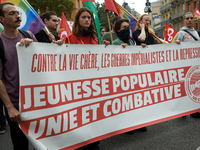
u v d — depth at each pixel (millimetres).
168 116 3426
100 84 2797
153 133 3545
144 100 3207
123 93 3004
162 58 3410
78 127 2572
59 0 30500
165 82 3424
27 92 2227
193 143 3076
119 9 4359
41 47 2322
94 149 2828
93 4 4070
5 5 2180
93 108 2727
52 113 2365
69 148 2500
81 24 2930
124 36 3543
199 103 3744
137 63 3164
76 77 2592
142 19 3938
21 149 2330
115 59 2945
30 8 3057
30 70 2242
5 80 2203
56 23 3869
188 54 3646
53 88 2389
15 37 2275
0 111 3902
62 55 2486
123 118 2990
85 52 2664
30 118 2238
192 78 3680
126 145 3131
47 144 2346
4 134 3906
